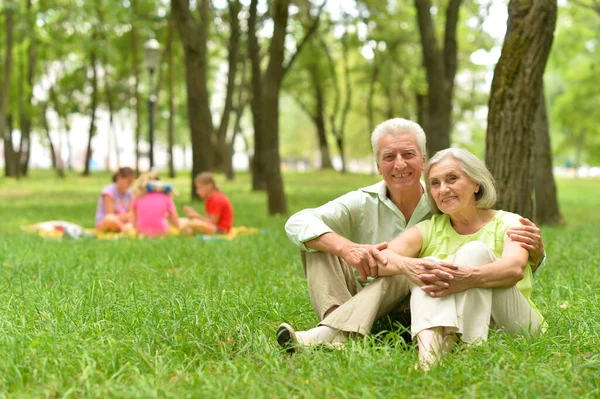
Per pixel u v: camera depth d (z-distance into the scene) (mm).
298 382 3570
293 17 22672
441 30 29188
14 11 26609
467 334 4035
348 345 4051
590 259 7938
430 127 17766
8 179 36375
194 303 5152
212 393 3361
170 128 34188
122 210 12758
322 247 4477
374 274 4312
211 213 12047
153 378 3570
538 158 15133
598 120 46875
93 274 6824
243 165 98625
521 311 4238
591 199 27031
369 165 84750
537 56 8547
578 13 27016
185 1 19859
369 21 33156
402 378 3566
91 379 3518
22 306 5164
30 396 3395
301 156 83125
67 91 43375
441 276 3975
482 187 4457
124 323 4672
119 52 35531
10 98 36750
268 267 7602
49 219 15352
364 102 49469
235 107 45406
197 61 20219
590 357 4016
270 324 4855
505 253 4219
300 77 42219
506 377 3562
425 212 4777
